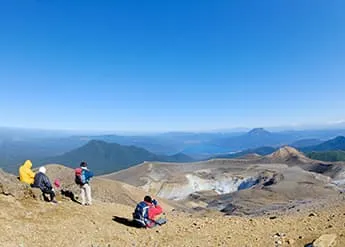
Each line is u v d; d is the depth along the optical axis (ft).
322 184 595.88
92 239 49.08
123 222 59.82
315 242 42.45
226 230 56.49
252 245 47.16
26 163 63.72
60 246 45.16
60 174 164.04
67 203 64.69
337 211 64.64
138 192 278.26
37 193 60.80
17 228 47.16
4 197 55.88
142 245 49.19
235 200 479.41
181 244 49.37
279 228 55.52
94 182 231.50
